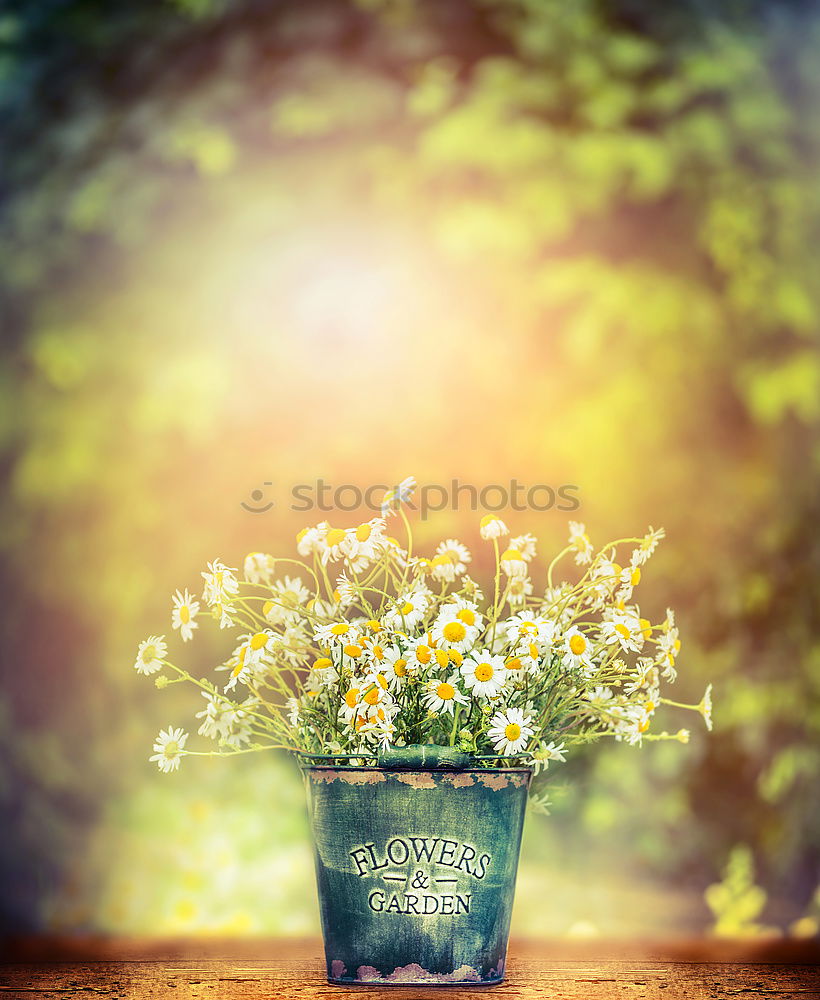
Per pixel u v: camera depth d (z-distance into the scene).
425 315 3.22
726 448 3.26
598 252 3.21
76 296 3.33
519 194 3.14
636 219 3.22
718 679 3.25
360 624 1.33
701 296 3.22
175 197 3.31
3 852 3.22
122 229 3.28
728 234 3.17
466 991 1.30
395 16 3.27
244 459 3.27
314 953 1.45
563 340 3.19
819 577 3.26
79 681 3.32
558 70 3.17
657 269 3.21
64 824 3.28
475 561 3.15
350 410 3.23
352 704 1.29
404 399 3.21
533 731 1.32
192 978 1.35
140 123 3.30
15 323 3.33
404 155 3.24
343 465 3.23
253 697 1.37
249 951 1.46
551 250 3.21
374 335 3.22
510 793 1.32
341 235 3.26
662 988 1.32
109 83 3.34
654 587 3.24
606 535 3.19
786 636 3.24
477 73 3.19
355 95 3.25
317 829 1.32
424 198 3.22
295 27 3.29
